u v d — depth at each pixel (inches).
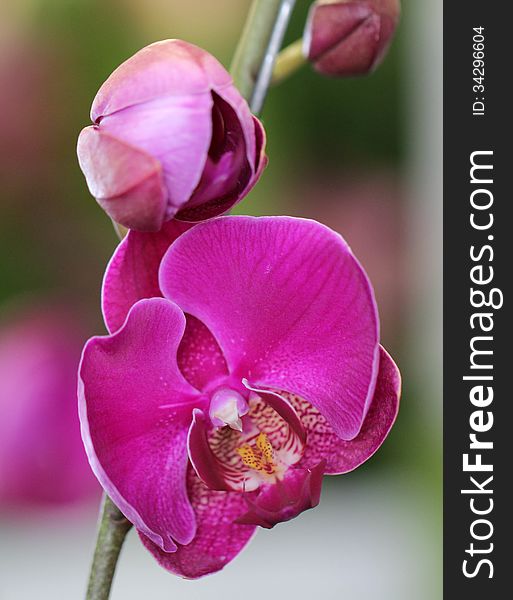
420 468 37.0
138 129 21.0
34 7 37.1
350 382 22.4
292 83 40.6
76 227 38.0
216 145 21.5
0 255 37.4
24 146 37.5
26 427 32.1
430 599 36.1
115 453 22.4
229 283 22.3
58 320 34.9
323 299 22.2
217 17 38.2
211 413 22.7
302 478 22.8
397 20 24.1
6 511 32.3
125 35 37.7
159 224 21.3
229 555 22.8
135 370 22.3
